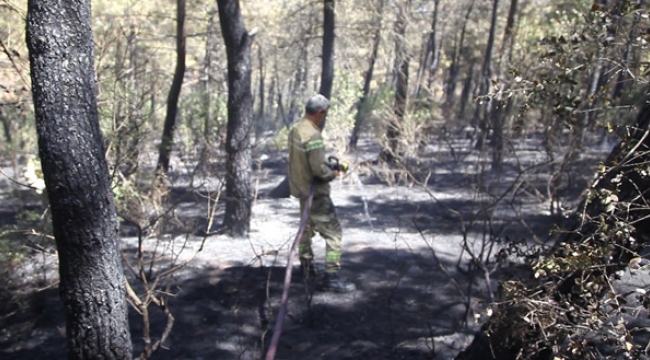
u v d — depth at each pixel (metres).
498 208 8.78
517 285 3.06
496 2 20.41
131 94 6.33
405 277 6.53
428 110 16.80
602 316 2.58
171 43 14.23
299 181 5.98
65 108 2.87
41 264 6.43
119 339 3.17
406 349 4.83
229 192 8.37
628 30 2.96
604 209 2.91
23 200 9.68
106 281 3.08
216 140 9.30
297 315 5.60
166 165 8.91
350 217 9.98
